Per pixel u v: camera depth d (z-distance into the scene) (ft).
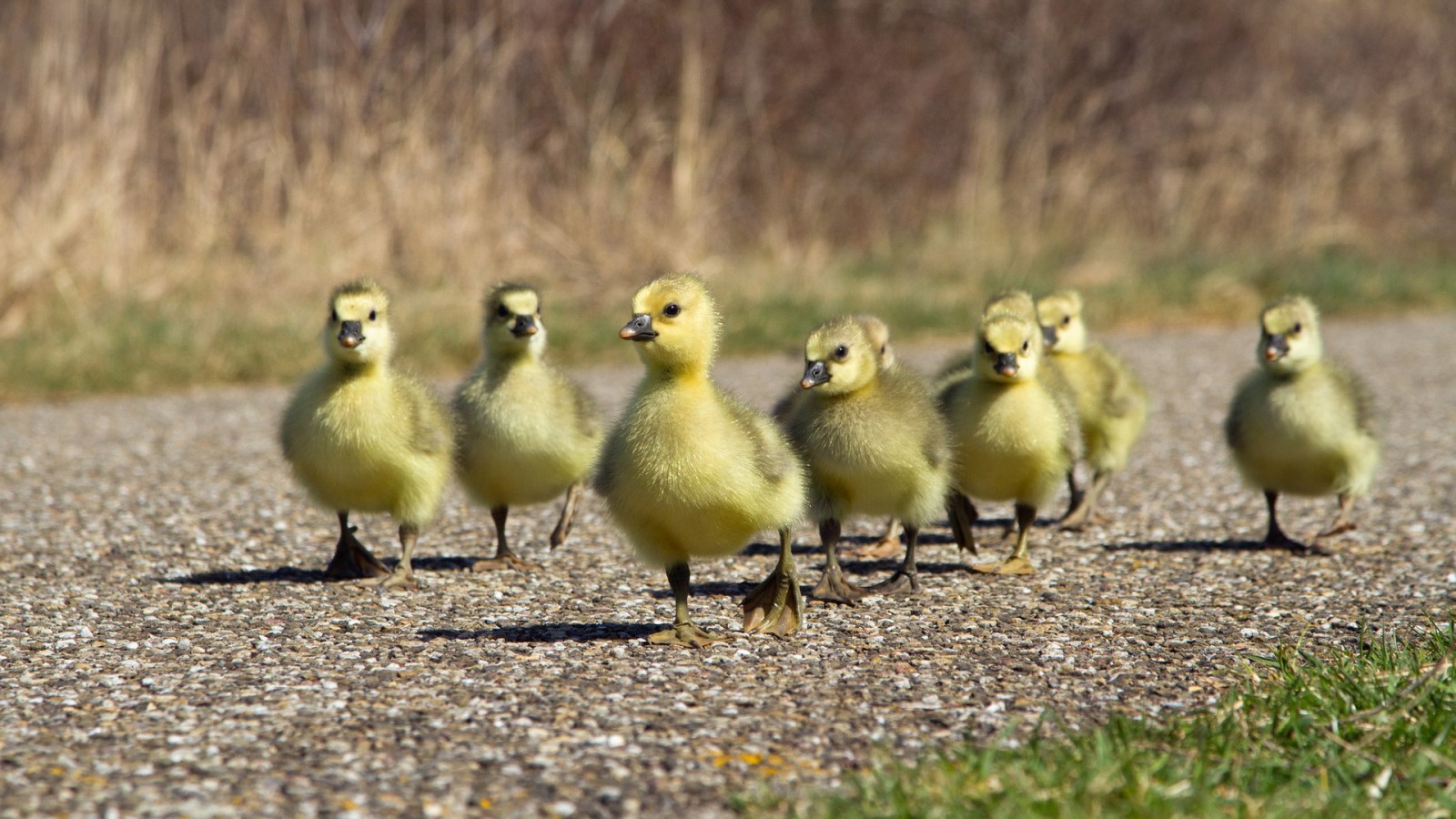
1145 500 49.75
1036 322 42.50
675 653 30.55
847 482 35.42
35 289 77.05
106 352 73.00
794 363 81.92
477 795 22.68
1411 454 56.75
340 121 91.25
